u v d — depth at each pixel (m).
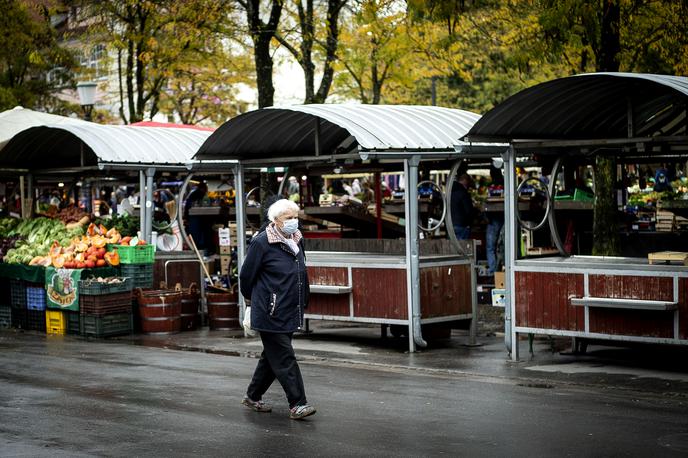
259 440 8.64
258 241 9.59
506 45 22.62
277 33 23.78
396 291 14.18
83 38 31.78
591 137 13.91
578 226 19.84
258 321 9.56
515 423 9.25
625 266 11.98
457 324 14.75
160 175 20.45
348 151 16.23
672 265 11.83
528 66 19.06
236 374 12.28
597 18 16.94
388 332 16.31
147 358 13.81
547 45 18.02
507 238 13.02
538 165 15.91
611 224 17.20
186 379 11.91
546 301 12.67
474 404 10.21
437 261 14.27
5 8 35.44
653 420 9.34
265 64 21.95
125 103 47.31
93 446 8.44
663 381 11.38
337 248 16.64
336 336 15.81
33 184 20.97
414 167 13.92
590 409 9.90
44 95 41.84
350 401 10.42
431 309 14.20
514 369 12.42
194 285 17.19
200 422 9.41
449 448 8.30
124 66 40.47
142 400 10.53
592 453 8.09
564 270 12.49
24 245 18.08
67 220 19.22
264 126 15.52
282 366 9.57
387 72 34.03
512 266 12.97
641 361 12.86
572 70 23.05
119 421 9.46
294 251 9.67
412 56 31.22
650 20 18.92
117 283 16.48
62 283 16.75
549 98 12.46
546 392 10.89
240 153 16.08
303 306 9.73
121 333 16.55
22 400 10.56
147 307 16.45
